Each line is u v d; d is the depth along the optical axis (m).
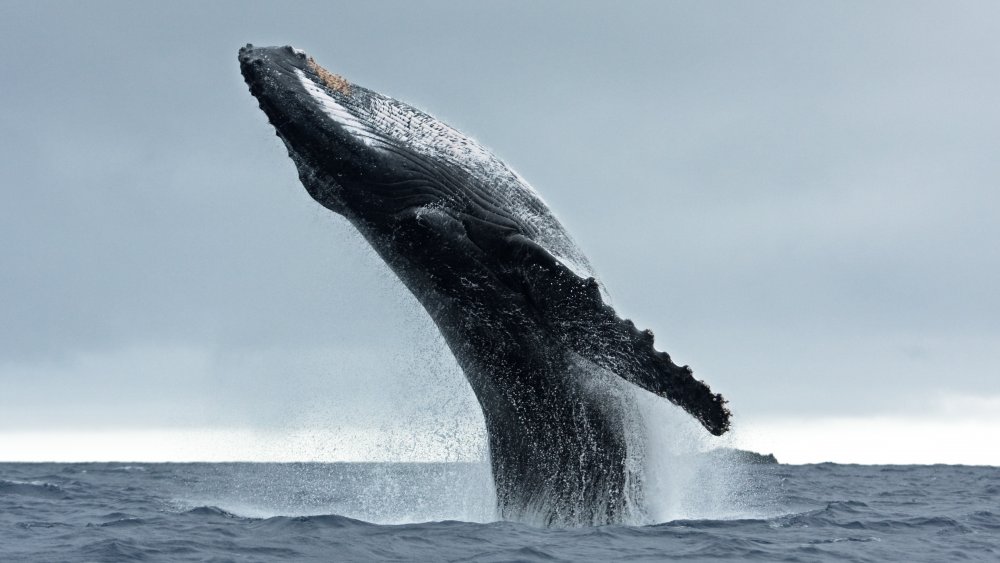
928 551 55.94
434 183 55.81
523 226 57.25
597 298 52.88
